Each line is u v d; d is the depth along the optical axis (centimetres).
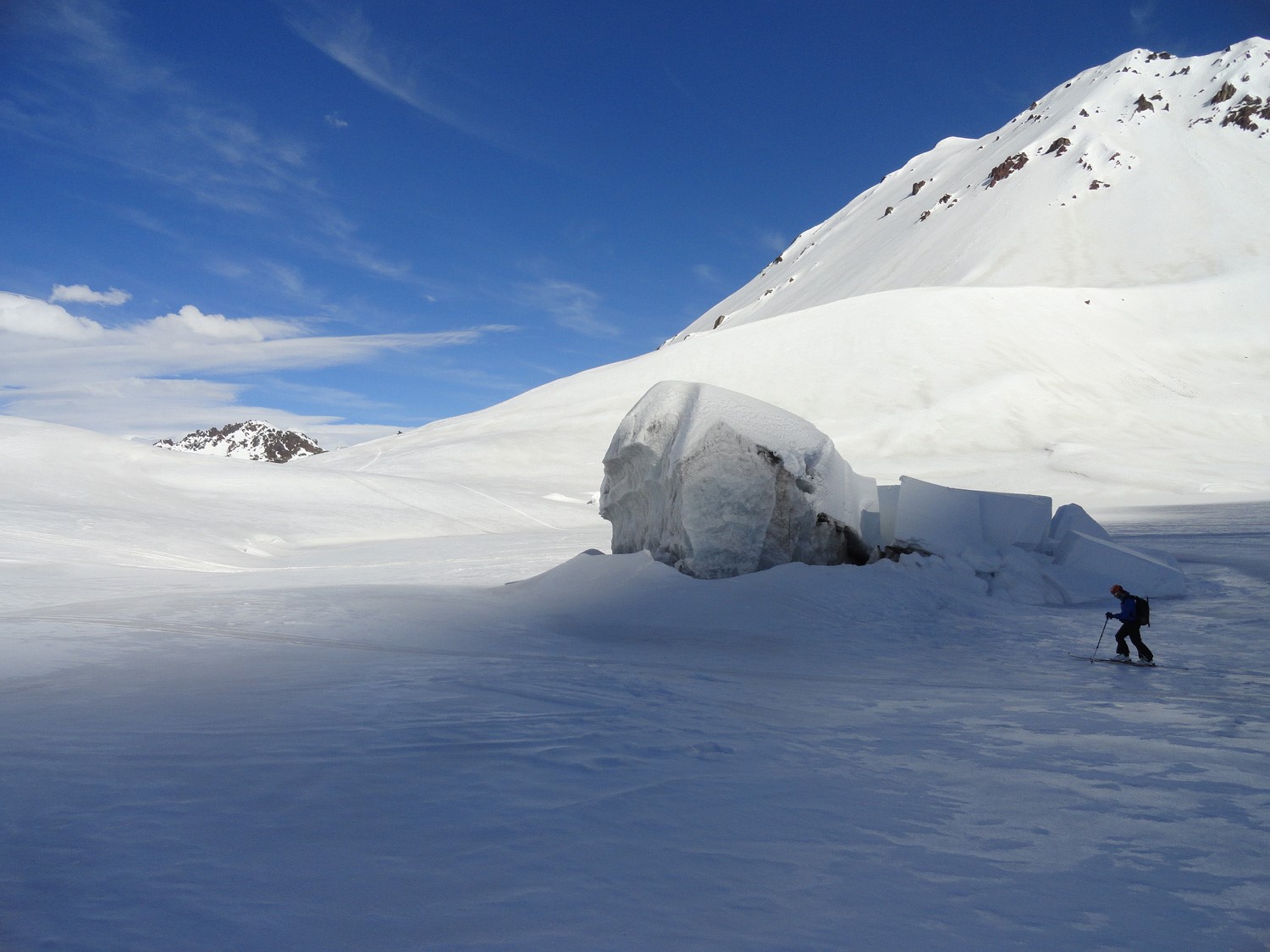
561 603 1536
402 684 776
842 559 1803
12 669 829
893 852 399
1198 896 360
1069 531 1862
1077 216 12988
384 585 1923
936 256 13712
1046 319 8906
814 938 303
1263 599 1617
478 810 423
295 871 340
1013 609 1591
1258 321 8969
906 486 1944
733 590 1507
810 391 8294
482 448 7788
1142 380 8006
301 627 1217
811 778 523
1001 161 15725
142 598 1574
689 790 477
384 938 285
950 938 310
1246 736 687
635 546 1891
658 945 289
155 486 4128
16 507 3162
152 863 341
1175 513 3547
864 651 1205
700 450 1634
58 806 407
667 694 798
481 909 311
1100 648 1241
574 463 7400
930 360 8362
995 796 502
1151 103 15100
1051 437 6856
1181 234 11838
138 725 583
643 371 9538
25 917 288
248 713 629
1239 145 13575
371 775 475
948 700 845
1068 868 389
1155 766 587
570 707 699
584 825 409
